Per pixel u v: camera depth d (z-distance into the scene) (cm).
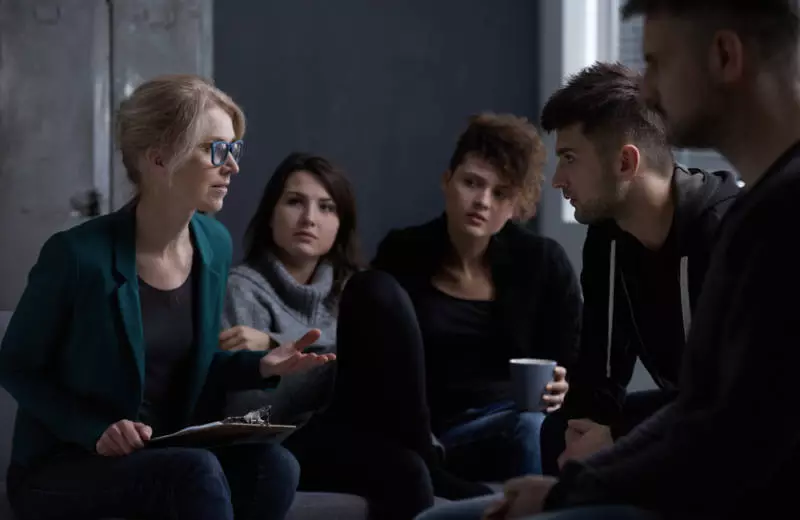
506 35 396
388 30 391
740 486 119
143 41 347
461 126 394
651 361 221
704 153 370
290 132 387
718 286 122
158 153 214
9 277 341
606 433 206
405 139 393
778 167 121
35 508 209
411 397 251
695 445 120
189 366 225
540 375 255
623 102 202
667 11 130
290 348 230
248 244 300
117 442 202
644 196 204
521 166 282
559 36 386
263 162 386
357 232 303
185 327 225
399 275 289
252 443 220
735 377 117
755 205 120
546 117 212
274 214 293
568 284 291
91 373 212
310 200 291
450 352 281
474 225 280
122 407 213
